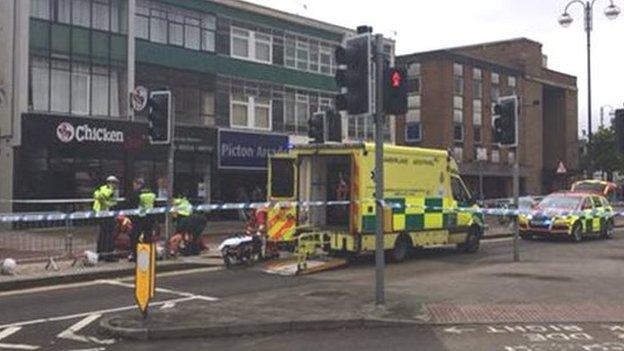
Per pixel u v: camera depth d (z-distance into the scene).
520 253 20.64
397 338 9.34
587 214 25.47
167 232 17.62
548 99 65.38
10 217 14.92
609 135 58.56
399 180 18.17
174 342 9.29
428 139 52.34
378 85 10.84
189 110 35.94
